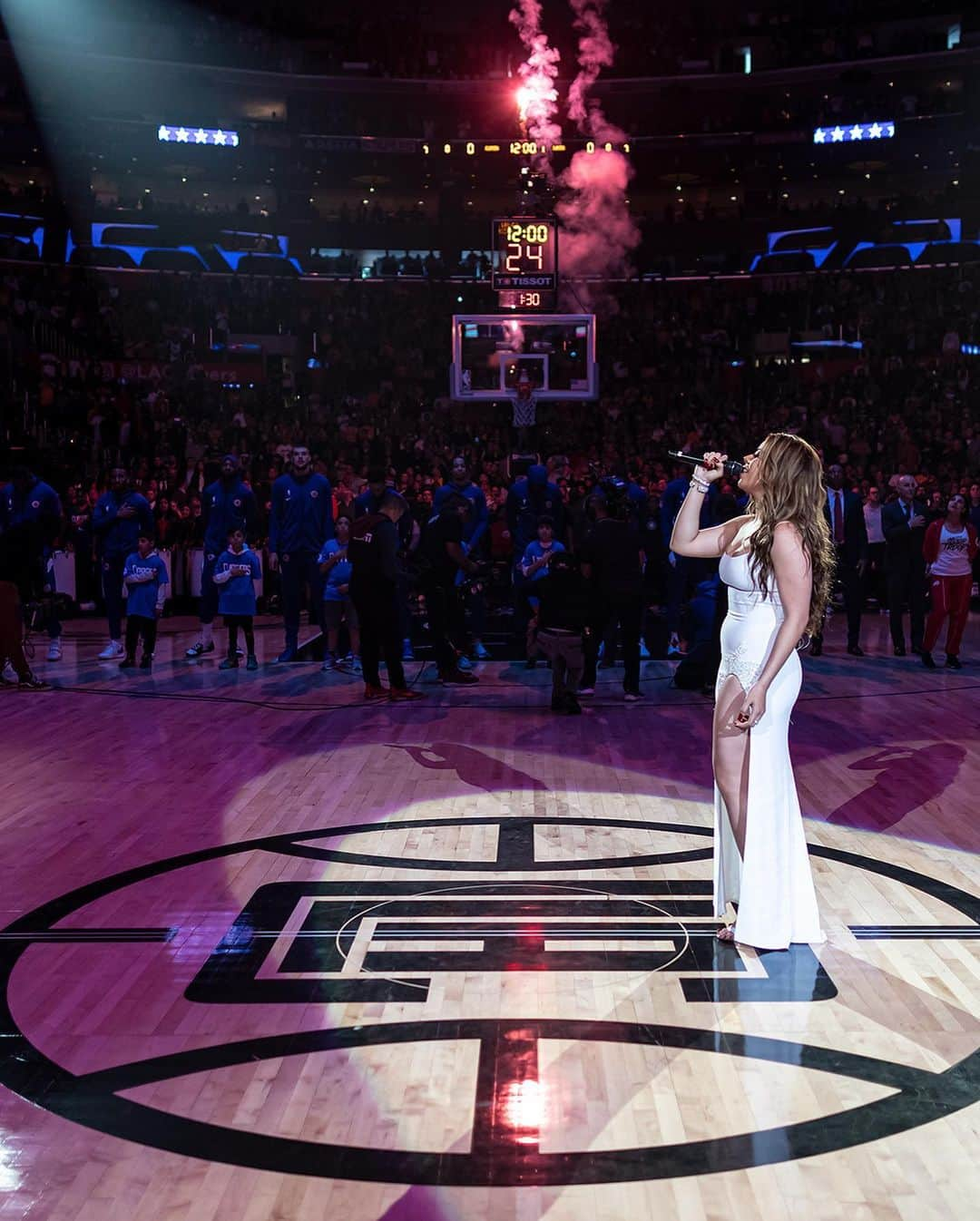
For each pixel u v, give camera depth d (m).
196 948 4.27
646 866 5.25
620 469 12.13
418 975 4.00
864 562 12.34
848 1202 2.64
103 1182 2.73
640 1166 2.79
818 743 7.88
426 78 36.81
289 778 6.96
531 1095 3.15
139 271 32.00
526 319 15.50
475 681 10.52
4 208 29.70
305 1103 3.11
